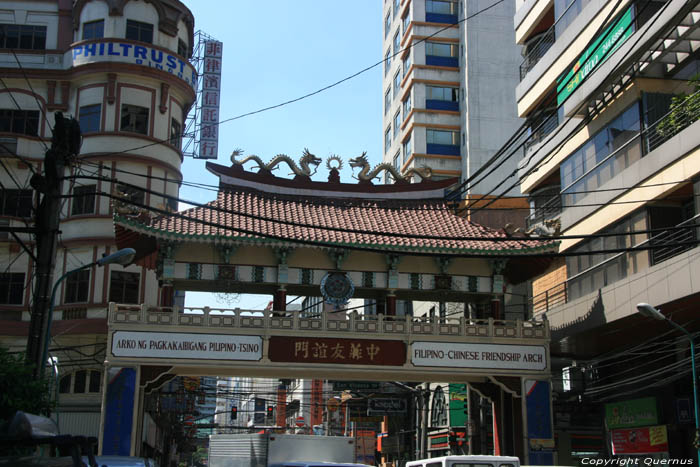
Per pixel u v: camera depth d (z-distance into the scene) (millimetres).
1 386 14672
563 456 34312
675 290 23594
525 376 27891
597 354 33531
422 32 60719
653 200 26125
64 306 37938
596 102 30219
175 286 29578
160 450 47250
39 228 17891
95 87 40562
